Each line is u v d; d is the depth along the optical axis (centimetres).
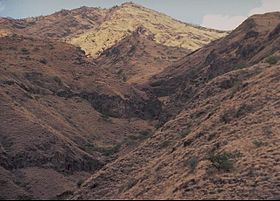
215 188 2617
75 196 4075
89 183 4188
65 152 7138
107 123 10662
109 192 3891
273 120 3734
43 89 10531
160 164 3778
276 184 2645
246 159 3031
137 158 4547
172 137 4744
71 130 9038
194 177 2767
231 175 2777
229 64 10812
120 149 8219
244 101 4350
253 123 3812
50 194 5922
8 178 5853
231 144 3366
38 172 6397
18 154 6538
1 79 9256
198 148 3625
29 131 7112
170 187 2834
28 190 5888
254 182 2683
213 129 4081
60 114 9850
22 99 8938
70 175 6925
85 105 11025
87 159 7594
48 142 7081
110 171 4297
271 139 3359
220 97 5219
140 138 8481
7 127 7075
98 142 9462
